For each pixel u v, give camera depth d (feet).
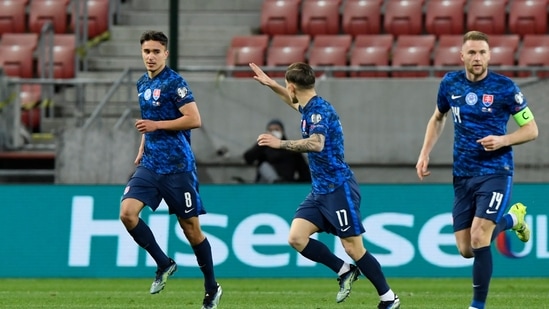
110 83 196.54
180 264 162.09
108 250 163.73
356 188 97.50
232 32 236.84
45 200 165.68
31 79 210.38
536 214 159.02
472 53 93.81
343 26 234.38
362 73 213.25
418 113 192.24
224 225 162.61
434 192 160.66
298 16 238.07
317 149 92.89
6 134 200.95
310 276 160.97
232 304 120.06
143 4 244.83
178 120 98.63
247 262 161.79
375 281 98.17
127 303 121.19
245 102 195.62
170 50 182.39
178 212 101.86
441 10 231.30
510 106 94.58
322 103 95.30
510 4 230.89
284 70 192.34
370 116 193.06
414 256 160.04
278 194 162.50
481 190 94.68
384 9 234.99
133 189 100.83
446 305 119.44
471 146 95.50
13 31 243.40
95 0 239.50
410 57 220.84
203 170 196.13
